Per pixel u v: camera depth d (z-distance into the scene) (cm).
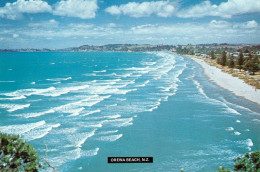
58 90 7644
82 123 4666
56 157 3406
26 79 10138
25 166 1516
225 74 10744
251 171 1636
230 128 4319
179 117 4947
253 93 6844
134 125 4562
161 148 3659
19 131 4219
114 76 11038
